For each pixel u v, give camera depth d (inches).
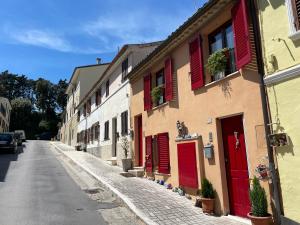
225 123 305.4
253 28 255.3
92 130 1010.7
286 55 223.5
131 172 516.4
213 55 311.1
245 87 270.1
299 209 205.9
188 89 369.7
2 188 423.5
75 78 1520.7
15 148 1053.8
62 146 1494.8
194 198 338.0
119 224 272.5
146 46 610.2
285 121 220.7
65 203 345.4
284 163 219.3
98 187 443.5
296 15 216.8
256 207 232.2
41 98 3009.4
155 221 267.4
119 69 702.5
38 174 564.1
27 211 307.6
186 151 354.9
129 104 603.2
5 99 2042.3
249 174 259.4
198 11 321.1
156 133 462.6
